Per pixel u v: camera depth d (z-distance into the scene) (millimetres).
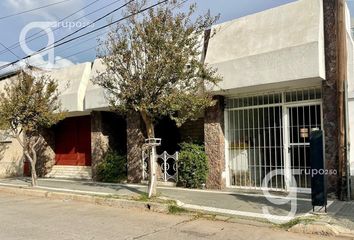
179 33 8797
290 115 10070
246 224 7355
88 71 14898
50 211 9203
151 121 9633
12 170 18656
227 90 10320
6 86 15367
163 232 6871
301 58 8883
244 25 10242
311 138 7527
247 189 10766
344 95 8773
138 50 8852
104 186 12805
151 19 8789
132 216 8367
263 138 10562
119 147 15305
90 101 13945
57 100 14703
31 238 6543
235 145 11133
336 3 8891
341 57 8805
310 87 9672
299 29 9102
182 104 8836
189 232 6844
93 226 7406
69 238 6504
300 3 9352
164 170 12391
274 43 9422
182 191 10844
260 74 9523
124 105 9281
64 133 17750
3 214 8906
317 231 6543
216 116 11109
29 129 13320
